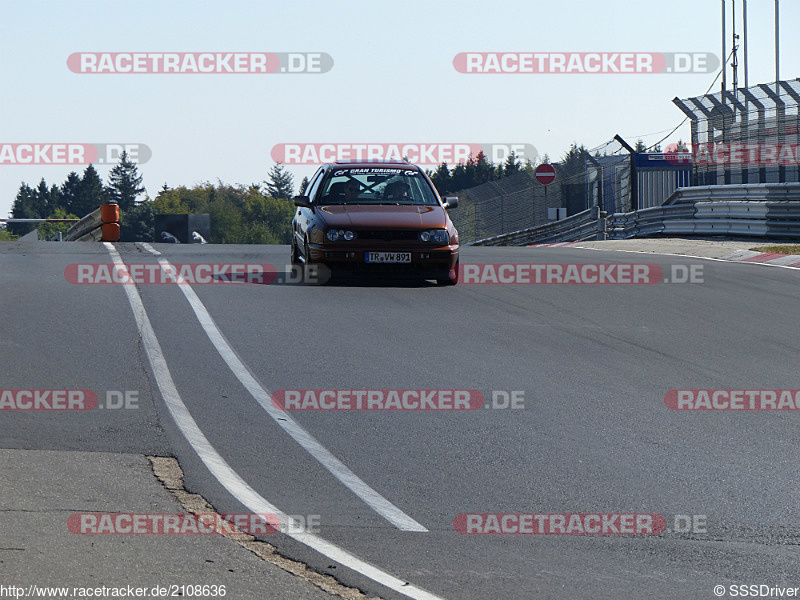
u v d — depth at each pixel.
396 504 11.92
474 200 84.12
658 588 9.68
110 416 14.98
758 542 11.01
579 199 74.69
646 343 21.73
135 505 11.34
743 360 20.22
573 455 13.99
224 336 21.05
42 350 19.09
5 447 13.23
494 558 10.35
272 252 37.66
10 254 35.19
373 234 28.50
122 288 27.05
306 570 9.77
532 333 22.55
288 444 14.09
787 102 51.25
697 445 14.59
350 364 18.95
